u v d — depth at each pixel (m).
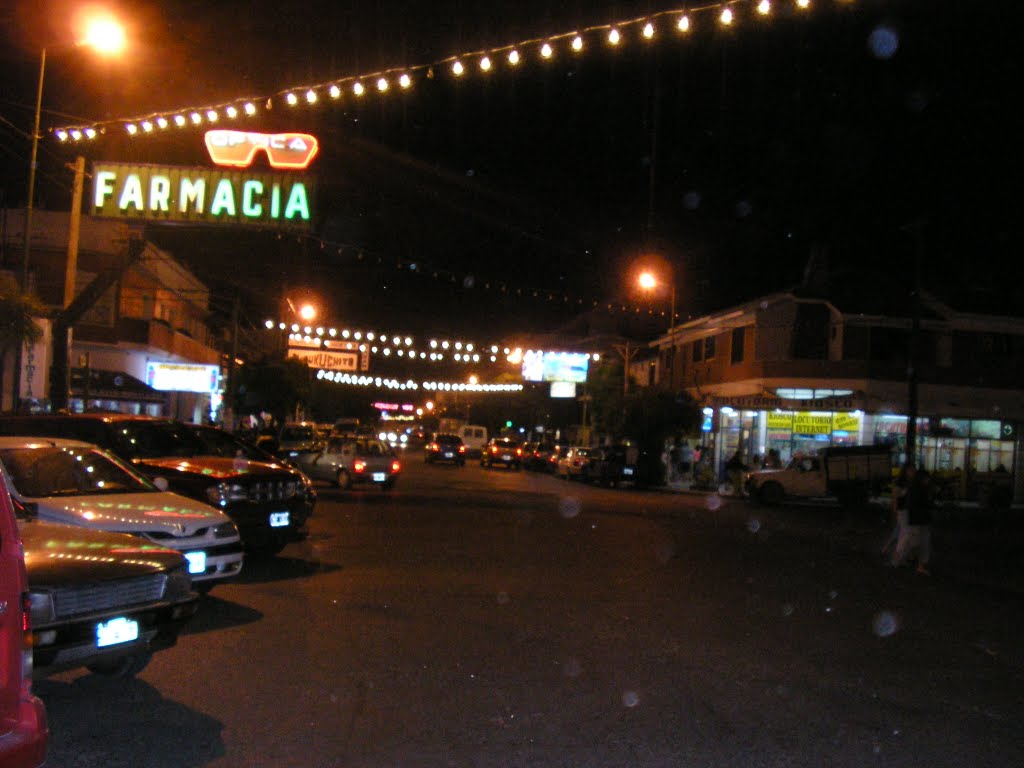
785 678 7.42
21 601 4.12
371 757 5.35
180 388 38.38
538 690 6.79
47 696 6.42
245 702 6.32
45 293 34.34
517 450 50.78
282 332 48.22
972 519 28.47
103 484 8.95
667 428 39.16
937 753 5.79
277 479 11.84
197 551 8.61
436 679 6.98
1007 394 37.38
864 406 35.56
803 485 29.91
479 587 10.84
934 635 9.52
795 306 38.12
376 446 26.45
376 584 10.80
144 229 20.34
